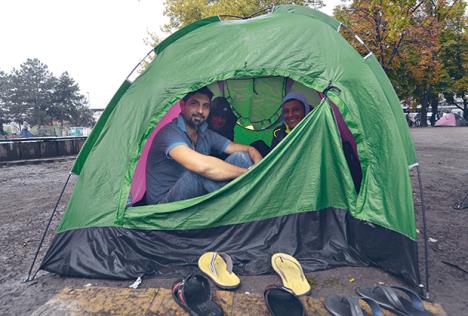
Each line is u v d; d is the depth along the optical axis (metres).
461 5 8.08
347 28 3.94
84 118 63.69
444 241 4.34
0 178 10.23
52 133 51.34
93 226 3.65
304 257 3.60
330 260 3.55
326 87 3.55
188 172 3.94
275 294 2.95
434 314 2.71
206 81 3.68
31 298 3.07
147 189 3.91
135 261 3.53
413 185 7.66
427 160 11.38
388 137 3.39
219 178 3.96
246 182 3.68
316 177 3.67
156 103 3.70
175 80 3.71
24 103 57.06
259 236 3.72
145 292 3.05
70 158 15.50
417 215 5.47
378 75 3.66
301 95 4.00
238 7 17.44
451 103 39.31
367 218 3.48
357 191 3.65
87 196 3.67
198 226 3.71
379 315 2.58
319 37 3.71
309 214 3.71
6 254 4.19
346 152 3.75
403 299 2.83
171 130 3.92
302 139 3.64
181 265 3.50
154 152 3.90
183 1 19.30
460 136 21.00
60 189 8.48
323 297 2.98
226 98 4.01
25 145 14.56
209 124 4.01
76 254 3.55
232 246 3.70
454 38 29.98
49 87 60.28
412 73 22.69
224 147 4.04
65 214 3.66
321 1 19.47
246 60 3.68
